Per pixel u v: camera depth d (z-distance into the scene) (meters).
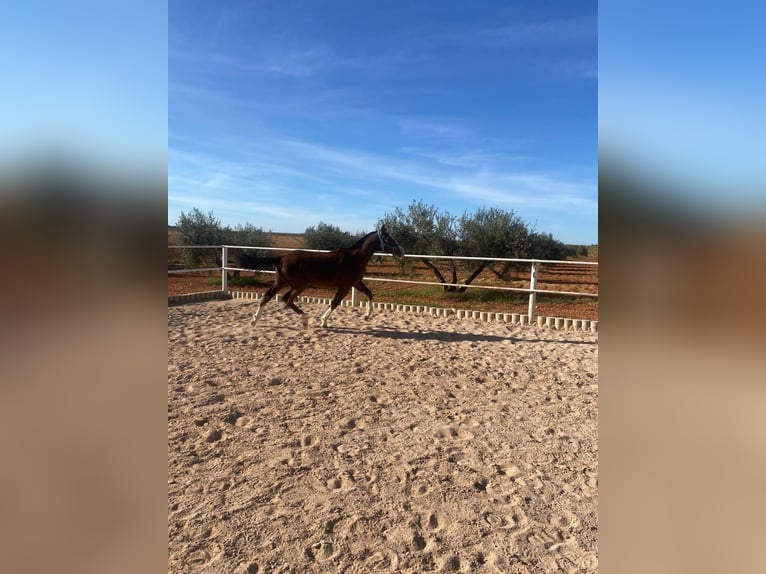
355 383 4.55
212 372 4.81
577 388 4.51
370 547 2.18
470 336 6.84
